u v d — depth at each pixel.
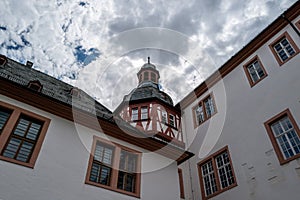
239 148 10.39
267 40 11.43
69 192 6.63
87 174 7.25
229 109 11.83
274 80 10.26
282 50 10.66
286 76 9.84
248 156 9.86
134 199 7.69
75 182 6.90
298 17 10.59
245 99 11.23
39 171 6.50
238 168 10.01
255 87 10.98
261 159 9.32
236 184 9.77
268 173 8.85
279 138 9.27
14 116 6.96
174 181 9.11
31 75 10.59
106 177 7.75
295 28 10.27
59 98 9.17
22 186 6.05
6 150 6.43
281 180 8.36
